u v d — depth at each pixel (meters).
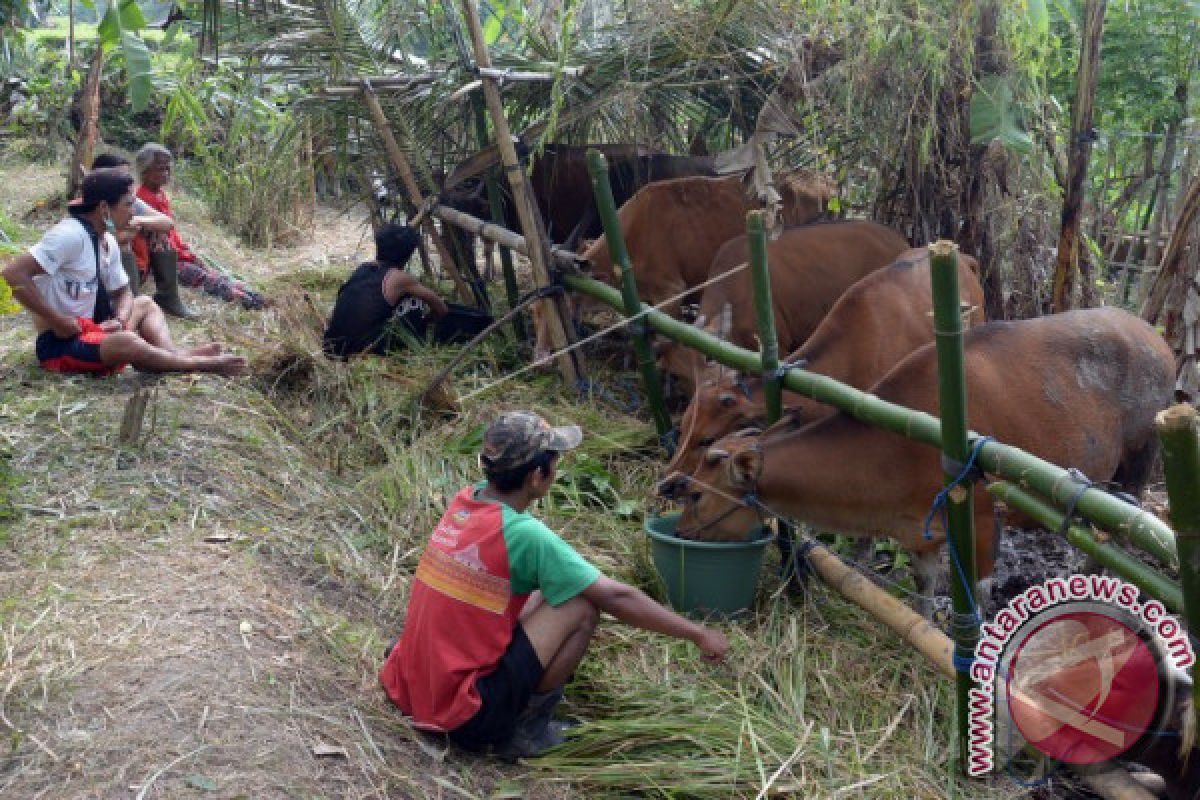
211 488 4.64
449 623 3.34
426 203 7.08
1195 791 3.26
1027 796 3.52
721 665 4.02
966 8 5.64
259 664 3.48
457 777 3.29
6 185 10.59
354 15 6.96
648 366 5.53
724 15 5.98
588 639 3.46
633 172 7.53
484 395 6.23
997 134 5.69
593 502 5.35
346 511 4.87
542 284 6.26
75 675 3.26
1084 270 6.21
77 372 5.42
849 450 4.12
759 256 4.26
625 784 3.35
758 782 3.35
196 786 2.89
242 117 10.15
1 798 2.78
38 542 4.02
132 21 5.05
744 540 4.36
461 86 6.63
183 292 7.37
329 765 3.12
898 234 6.21
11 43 11.50
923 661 4.16
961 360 3.17
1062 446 4.40
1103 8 5.57
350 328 6.63
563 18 6.12
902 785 3.47
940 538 4.16
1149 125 7.34
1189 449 2.41
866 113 6.00
